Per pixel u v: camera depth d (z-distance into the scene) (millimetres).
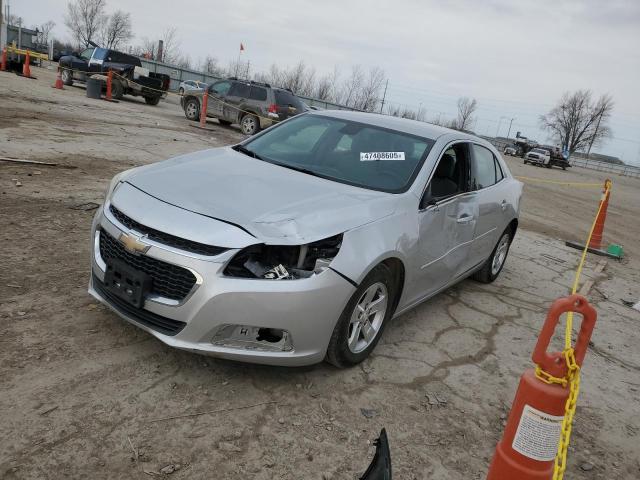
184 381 3148
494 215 5320
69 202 6207
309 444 2809
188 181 3551
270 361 3088
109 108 17844
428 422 3197
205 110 18422
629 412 3771
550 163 46531
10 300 3713
